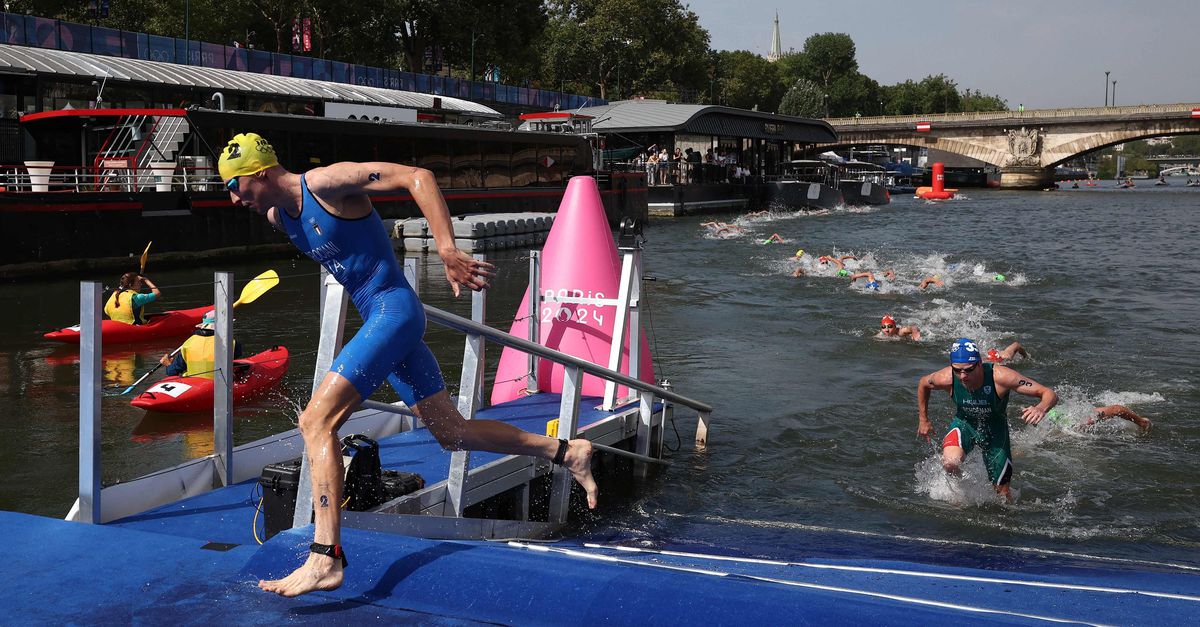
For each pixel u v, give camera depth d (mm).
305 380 11453
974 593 3600
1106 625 3023
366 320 3555
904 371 12273
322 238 3461
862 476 8055
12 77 27672
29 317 16938
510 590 3010
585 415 7574
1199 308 18000
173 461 8117
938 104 169375
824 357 13219
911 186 86125
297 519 4074
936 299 19188
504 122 41312
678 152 55750
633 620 2807
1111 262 26875
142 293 14297
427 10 62062
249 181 3398
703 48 101812
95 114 25328
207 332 10062
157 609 3000
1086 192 87562
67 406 10281
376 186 3373
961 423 7715
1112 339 14656
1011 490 7660
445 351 13445
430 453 6418
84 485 4754
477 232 30047
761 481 7863
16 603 3039
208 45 41812
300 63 47188
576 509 6941
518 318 8664
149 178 25953
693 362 12898
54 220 22734
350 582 3197
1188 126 81125
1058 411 9711
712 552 5906
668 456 8562
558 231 8711
